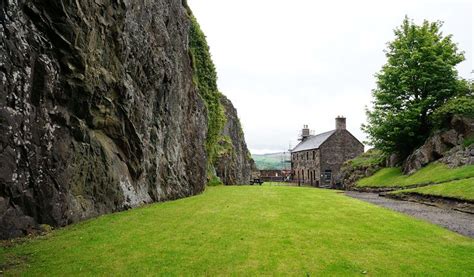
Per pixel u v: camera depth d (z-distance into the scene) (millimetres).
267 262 8383
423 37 35094
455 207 18719
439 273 7672
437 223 14453
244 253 9094
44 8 12062
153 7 21203
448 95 34188
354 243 10211
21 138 10969
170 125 23875
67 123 13203
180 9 27312
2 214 10234
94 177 14750
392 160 38906
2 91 10289
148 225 12719
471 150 26312
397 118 34188
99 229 11953
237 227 12414
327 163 65875
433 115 33156
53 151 12328
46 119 12141
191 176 26469
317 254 9055
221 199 21953
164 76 22312
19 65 10945
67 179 12969
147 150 19953
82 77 13672
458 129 29297
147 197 19578
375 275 7551
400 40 36531
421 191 22984
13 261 8203
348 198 23609
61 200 12484
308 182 71438
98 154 15258
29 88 11398
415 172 31422
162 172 22000
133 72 18391
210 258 8648
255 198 22594
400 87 35188
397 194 25844
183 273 7590
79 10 13227
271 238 10758
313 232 11641
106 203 15508
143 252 9133
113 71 16391
